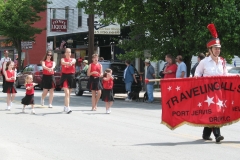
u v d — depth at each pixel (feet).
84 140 34.19
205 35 64.13
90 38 92.43
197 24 66.33
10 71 52.70
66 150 30.48
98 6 74.38
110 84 51.72
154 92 93.20
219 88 32.83
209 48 33.27
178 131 39.14
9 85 52.60
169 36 72.28
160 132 38.42
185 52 68.74
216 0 64.80
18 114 49.11
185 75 61.26
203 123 32.73
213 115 32.68
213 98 32.76
